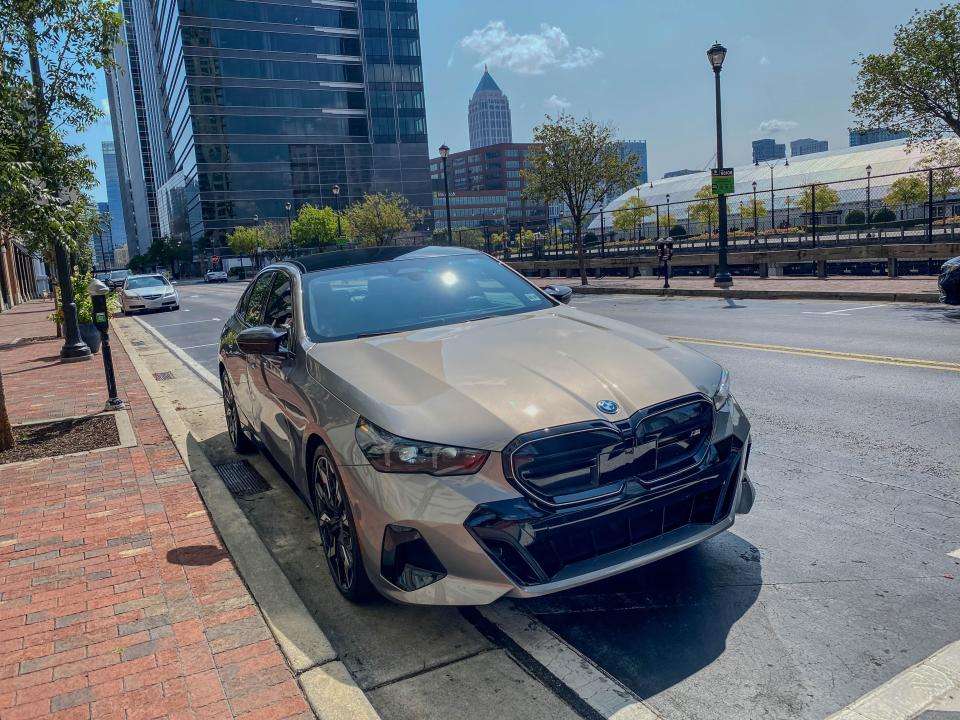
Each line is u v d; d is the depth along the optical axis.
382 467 2.98
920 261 20.62
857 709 2.52
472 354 3.51
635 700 2.66
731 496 3.31
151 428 7.06
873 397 6.81
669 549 3.04
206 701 2.65
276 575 3.69
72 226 6.98
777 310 14.82
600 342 3.63
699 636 3.05
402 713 2.69
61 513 4.72
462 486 2.83
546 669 2.90
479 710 2.67
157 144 136.00
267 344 4.09
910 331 10.69
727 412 3.34
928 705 2.51
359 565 3.34
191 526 4.40
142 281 28.55
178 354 13.98
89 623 3.27
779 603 3.27
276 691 2.69
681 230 55.09
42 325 22.83
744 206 60.56
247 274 86.56
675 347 3.71
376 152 102.88
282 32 96.88
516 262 39.28
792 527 4.07
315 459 3.70
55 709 2.65
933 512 4.15
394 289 4.57
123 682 2.80
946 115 15.70
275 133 97.12
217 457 6.29
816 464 5.08
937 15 15.38
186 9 91.81
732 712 2.56
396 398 3.16
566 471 2.89
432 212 106.50
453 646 3.11
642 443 2.99
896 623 3.05
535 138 26.59
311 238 77.81
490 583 2.82
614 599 3.40
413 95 104.69
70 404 8.73
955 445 5.28
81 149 7.53
